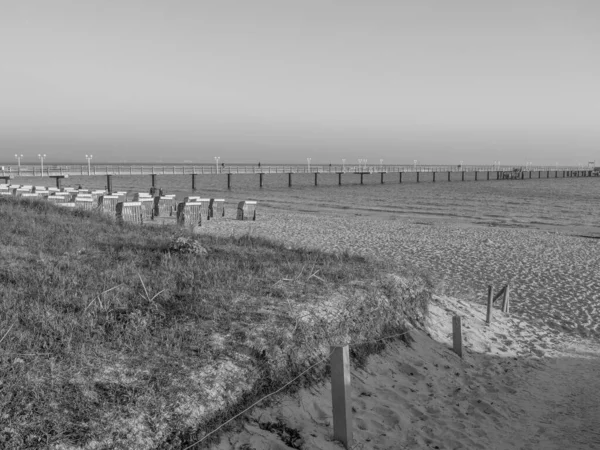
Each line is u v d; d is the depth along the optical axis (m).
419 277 9.96
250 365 5.16
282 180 103.94
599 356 9.42
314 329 6.19
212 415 4.49
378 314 7.56
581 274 16.31
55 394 4.07
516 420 6.59
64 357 4.56
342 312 6.88
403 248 20.19
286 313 6.25
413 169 94.94
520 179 124.19
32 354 4.51
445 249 20.27
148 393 4.36
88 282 6.51
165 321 5.63
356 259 10.30
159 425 4.14
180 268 7.57
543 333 10.62
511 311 12.20
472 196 57.25
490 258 18.66
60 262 7.30
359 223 28.59
